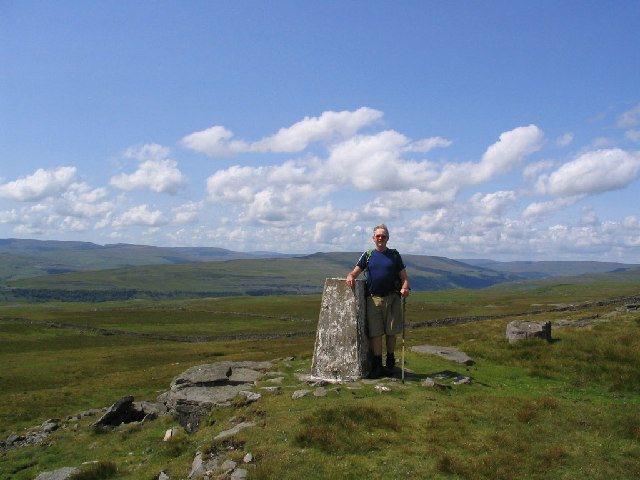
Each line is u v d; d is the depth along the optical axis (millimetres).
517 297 155125
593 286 197625
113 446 14023
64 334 97312
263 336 89625
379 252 14094
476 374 15242
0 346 81250
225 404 12961
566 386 13805
